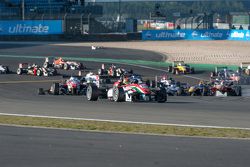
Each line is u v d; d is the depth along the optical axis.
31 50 163.12
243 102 66.38
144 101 63.06
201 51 161.50
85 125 40.47
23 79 98.62
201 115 49.00
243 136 35.81
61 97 69.62
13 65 125.88
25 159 27.30
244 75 97.06
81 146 31.05
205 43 189.50
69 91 74.81
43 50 163.38
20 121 42.62
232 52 159.12
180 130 38.31
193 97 74.69
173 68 116.12
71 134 35.69
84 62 134.38
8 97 68.69
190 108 55.66
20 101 62.50
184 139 34.09
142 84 62.59
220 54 154.62
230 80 83.75
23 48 169.38
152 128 39.19
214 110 53.91
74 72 112.44
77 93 74.44
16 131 36.97
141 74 113.12
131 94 61.59
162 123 42.62
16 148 30.28
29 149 30.00
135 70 120.44
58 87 74.62
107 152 29.27
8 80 96.44
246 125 42.44
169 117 47.00
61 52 158.12
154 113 49.97
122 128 39.00
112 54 153.88
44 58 142.88
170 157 28.02
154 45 181.88
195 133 36.91
